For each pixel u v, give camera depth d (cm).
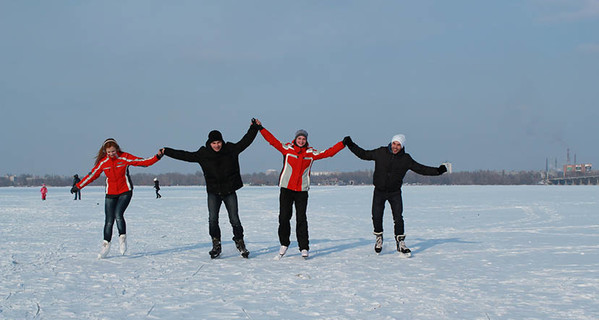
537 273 657
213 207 788
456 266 714
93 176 789
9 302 502
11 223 1505
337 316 451
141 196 4156
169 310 472
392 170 796
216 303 500
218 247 793
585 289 561
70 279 622
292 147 776
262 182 15962
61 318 443
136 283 599
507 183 16725
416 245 954
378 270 684
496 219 1580
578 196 3534
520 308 477
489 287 572
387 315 453
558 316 449
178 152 780
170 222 1541
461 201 2844
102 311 468
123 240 808
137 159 795
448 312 463
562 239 1034
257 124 773
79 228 1340
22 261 762
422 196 3756
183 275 652
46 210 2211
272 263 748
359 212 1975
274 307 483
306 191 788
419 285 584
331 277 636
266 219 1650
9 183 18150
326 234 1173
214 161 773
